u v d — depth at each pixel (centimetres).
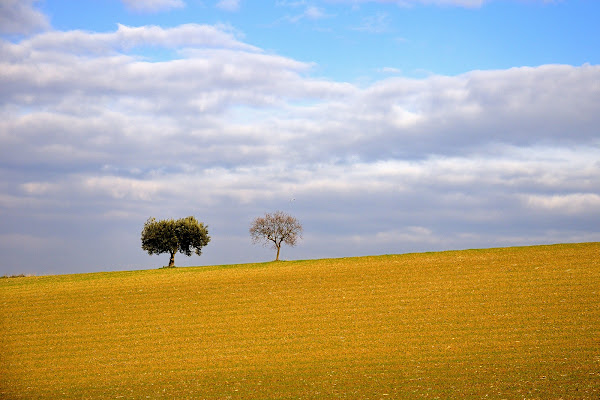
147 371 2880
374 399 2169
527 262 5447
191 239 7912
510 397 2073
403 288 4728
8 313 4450
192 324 3938
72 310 4503
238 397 2316
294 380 2552
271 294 4834
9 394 2516
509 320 3481
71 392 2528
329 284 5131
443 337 3222
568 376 2309
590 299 3841
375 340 3262
